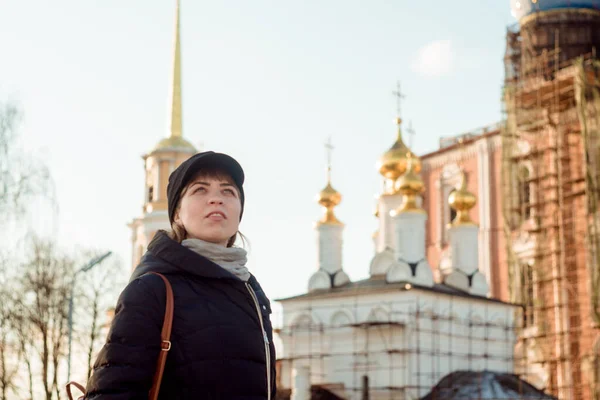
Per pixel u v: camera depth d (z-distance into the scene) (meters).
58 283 43.44
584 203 58.50
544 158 61.88
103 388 4.98
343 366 51.19
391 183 58.91
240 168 5.78
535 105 61.75
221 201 5.58
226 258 5.48
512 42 67.19
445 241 71.50
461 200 57.38
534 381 58.22
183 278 5.30
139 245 64.75
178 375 5.06
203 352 5.09
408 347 48.97
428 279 53.00
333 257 56.56
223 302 5.30
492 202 67.56
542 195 60.97
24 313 40.84
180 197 5.67
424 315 49.84
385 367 49.53
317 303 53.03
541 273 58.75
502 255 66.06
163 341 5.08
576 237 58.56
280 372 53.38
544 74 62.72
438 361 49.91
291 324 53.78
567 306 57.50
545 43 64.50
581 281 57.44
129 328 5.06
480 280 56.38
